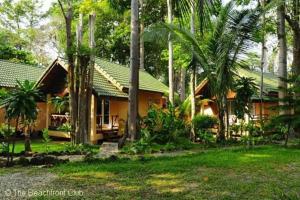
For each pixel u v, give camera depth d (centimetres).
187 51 1420
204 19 730
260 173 735
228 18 1365
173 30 1331
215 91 1423
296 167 806
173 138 1306
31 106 865
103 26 3212
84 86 1309
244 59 1387
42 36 4219
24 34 4050
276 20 1677
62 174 724
